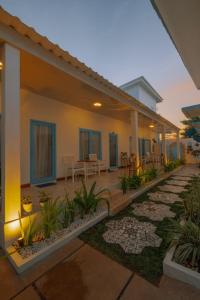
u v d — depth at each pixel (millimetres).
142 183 5789
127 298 1665
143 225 3184
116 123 9742
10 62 2451
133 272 2008
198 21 2348
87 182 5695
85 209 3439
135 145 6145
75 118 6867
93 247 2525
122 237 2781
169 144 15180
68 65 3377
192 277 1776
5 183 2402
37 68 3314
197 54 3078
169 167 9148
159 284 1825
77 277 1944
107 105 6336
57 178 6051
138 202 4504
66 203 3369
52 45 2768
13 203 2473
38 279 1925
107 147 8945
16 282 1887
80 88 4625
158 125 10953
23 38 2562
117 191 5059
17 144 2516
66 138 6457
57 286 1824
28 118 5172
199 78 3975
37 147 5449
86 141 7496
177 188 5930
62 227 2949
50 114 5836
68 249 2488
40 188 4848
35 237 2611
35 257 2178
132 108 6051
